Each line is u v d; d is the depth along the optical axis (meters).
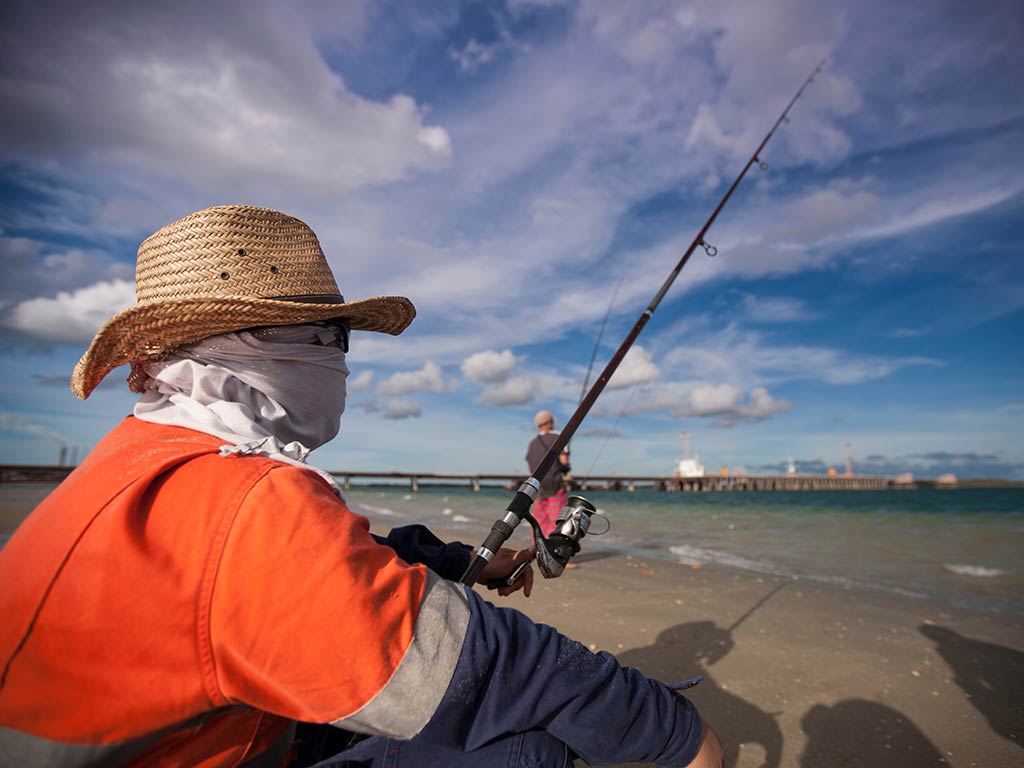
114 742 0.66
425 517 12.14
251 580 0.66
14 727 0.64
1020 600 4.47
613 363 1.52
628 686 0.81
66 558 0.67
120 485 0.71
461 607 0.74
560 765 0.84
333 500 0.76
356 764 0.88
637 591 4.61
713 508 22.28
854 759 2.12
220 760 0.76
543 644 0.77
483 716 0.73
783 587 4.86
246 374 0.88
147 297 0.94
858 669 2.94
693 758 0.84
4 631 0.65
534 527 1.24
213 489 0.70
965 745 2.22
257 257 0.92
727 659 3.07
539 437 6.06
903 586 5.00
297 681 0.66
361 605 0.66
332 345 1.01
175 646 0.65
